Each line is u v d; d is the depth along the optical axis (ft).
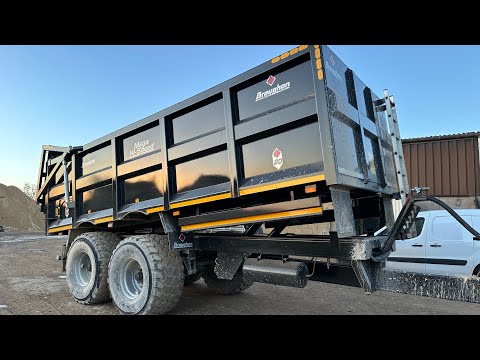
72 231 19.70
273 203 11.10
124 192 16.51
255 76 11.36
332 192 9.84
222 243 13.43
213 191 12.51
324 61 9.93
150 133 15.20
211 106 12.91
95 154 18.34
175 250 14.03
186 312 15.58
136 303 13.89
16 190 147.54
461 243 20.34
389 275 10.18
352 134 11.21
